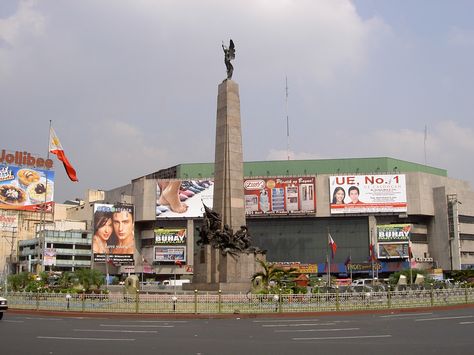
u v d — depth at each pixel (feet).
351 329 77.87
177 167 470.80
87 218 492.54
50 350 56.08
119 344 61.05
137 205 438.81
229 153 146.30
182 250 423.23
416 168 474.08
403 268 404.57
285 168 453.17
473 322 88.79
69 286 163.22
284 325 85.56
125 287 137.39
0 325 86.22
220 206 145.18
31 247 437.99
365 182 415.44
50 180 479.41
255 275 133.80
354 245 417.69
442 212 416.46
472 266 419.95
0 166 455.63
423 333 71.72
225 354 53.06
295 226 427.33
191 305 107.14
